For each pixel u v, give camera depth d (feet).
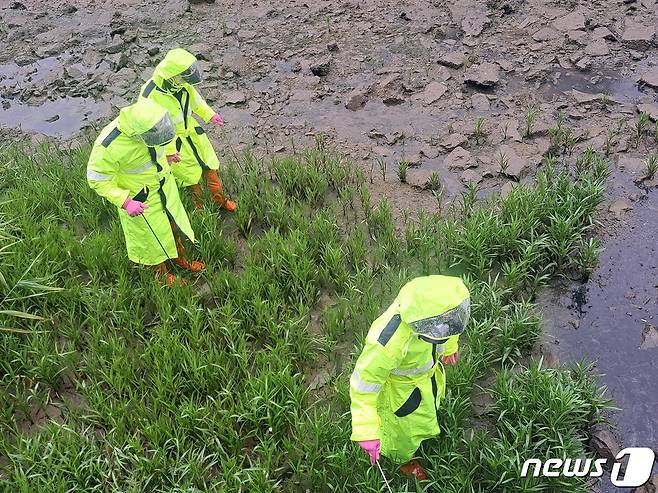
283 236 22.95
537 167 24.95
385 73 30.55
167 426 16.53
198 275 21.25
